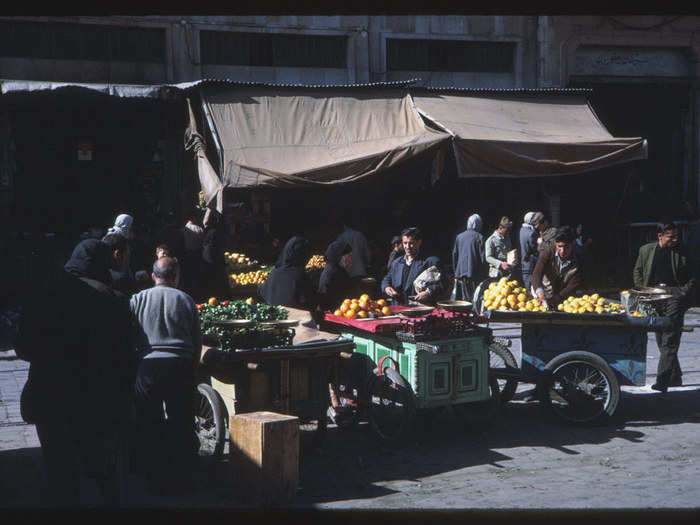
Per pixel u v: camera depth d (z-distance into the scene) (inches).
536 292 303.0
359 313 285.3
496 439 274.1
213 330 249.3
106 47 578.2
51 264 528.7
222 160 495.2
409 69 663.1
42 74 560.4
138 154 590.6
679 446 263.4
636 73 714.2
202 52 605.6
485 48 680.4
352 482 228.8
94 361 193.9
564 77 689.0
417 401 261.1
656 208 722.2
